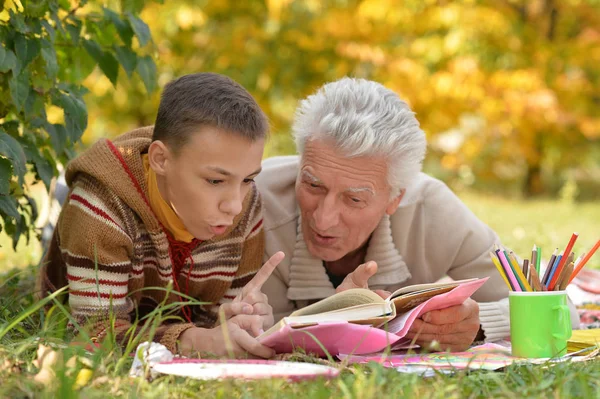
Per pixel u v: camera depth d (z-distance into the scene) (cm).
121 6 327
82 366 189
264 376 186
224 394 176
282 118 1080
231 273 274
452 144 1180
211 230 243
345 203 262
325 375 190
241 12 1062
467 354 242
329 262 297
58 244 272
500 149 1259
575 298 394
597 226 745
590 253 247
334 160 255
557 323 239
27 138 296
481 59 1077
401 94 1036
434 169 1379
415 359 229
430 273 304
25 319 254
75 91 308
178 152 236
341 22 1046
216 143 231
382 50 1030
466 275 304
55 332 221
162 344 227
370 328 214
